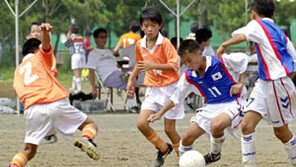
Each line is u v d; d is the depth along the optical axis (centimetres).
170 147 1630
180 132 2352
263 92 1366
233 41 1350
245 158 1379
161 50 1620
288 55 1370
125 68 3105
